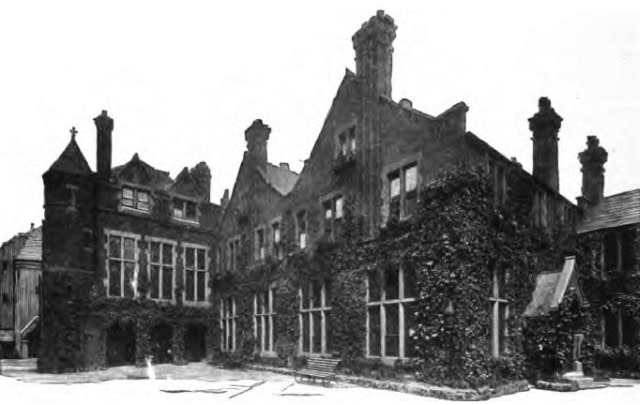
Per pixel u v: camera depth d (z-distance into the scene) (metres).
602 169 24.64
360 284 19.17
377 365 17.88
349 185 20.66
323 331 21.08
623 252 21.33
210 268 31.75
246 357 26.22
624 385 17.73
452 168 16.34
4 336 32.50
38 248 34.50
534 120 21.02
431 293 16.03
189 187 31.64
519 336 17.06
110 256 27.31
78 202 26.33
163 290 29.47
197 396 15.59
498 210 16.98
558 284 17.48
